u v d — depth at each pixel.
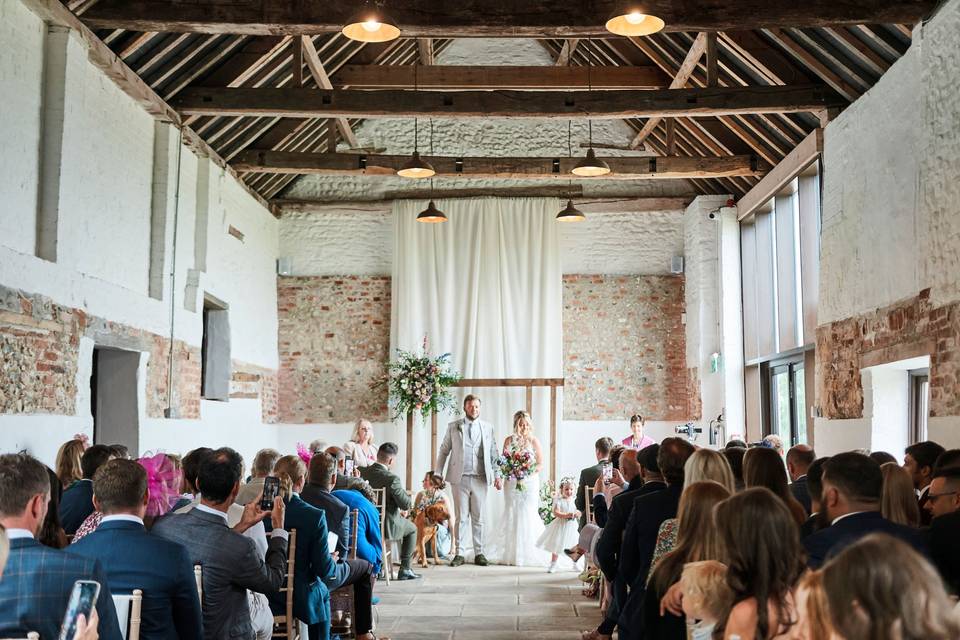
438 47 12.22
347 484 7.29
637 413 12.64
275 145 11.23
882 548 1.51
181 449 9.09
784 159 9.84
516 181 12.77
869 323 7.58
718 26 6.71
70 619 1.97
